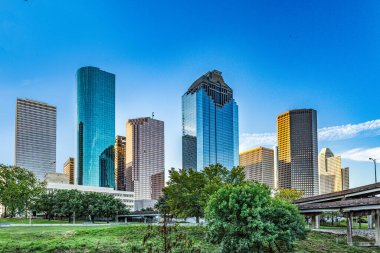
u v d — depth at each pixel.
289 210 52.09
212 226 45.84
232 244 44.78
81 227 86.69
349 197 99.75
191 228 65.81
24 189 122.38
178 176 78.81
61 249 49.78
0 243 51.78
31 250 48.84
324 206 79.81
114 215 158.50
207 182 77.50
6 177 121.50
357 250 64.62
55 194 162.75
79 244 52.31
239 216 45.38
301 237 53.19
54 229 76.88
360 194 95.19
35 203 153.62
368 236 82.44
